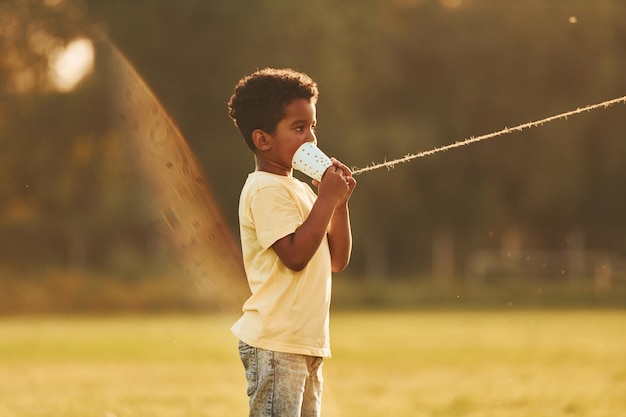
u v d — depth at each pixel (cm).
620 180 5466
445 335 2336
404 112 5550
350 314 3616
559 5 5200
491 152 5459
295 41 4500
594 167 5444
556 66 5291
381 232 5522
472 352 1831
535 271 4538
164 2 4459
